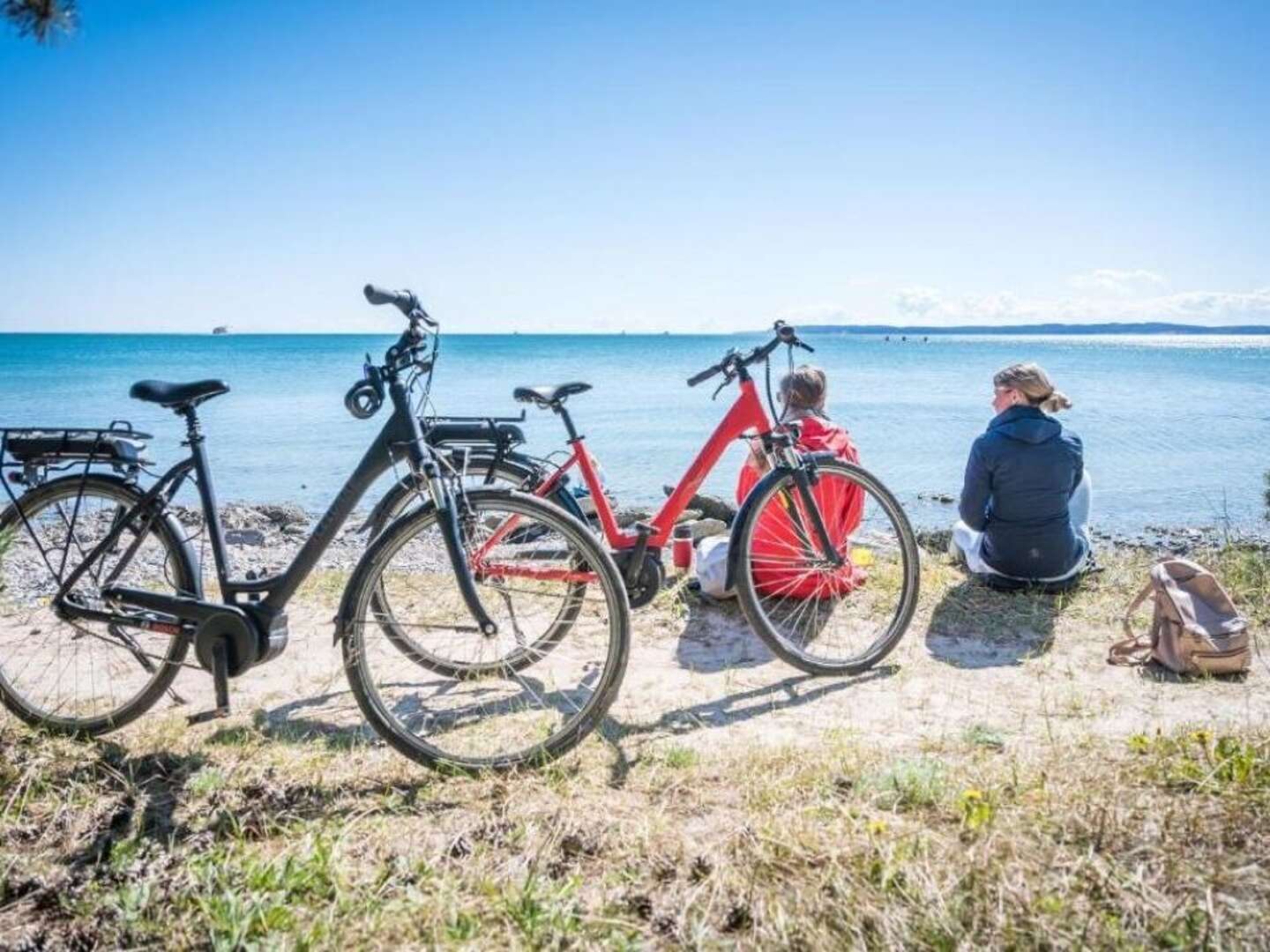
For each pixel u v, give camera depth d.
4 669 3.75
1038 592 5.18
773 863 2.35
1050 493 5.00
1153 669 4.10
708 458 4.16
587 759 3.15
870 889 2.20
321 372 60.72
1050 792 2.63
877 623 4.78
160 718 3.53
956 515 12.20
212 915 2.20
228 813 2.72
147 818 2.75
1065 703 3.70
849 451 4.84
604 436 20.83
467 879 2.37
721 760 3.11
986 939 2.03
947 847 2.35
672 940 2.14
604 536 4.11
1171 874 2.22
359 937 2.15
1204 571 4.11
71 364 74.31
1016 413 5.05
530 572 3.61
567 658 4.32
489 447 3.68
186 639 3.32
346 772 3.06
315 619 5.00
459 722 3.50
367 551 3.07
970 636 4.59
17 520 3.39
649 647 4.52
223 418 26.94
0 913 2.29
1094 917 2.07
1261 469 16.19
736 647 4.51
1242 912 2.08
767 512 4.64
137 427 23.94
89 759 3.11
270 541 10.18
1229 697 3.73
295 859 2.41
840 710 3.69
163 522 3.34
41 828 2.67
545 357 97.50
